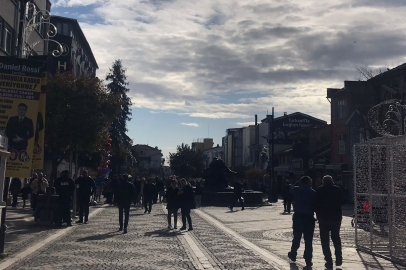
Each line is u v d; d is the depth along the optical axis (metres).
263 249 12.70
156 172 126.31
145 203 26.56
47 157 24.73
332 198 10.23
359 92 41.28
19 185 26.86
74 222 19.69
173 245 13.12
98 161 31.73
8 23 29.11
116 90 61.84
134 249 12.19
